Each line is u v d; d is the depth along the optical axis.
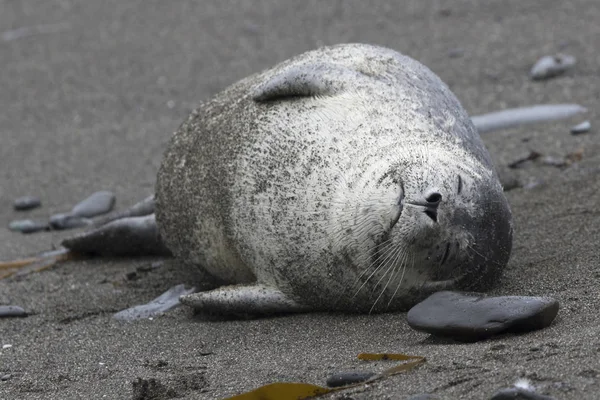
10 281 29.86
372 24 53.97
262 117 24.84
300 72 24.92
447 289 22.48
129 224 30.75
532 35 49.31
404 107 24.33
